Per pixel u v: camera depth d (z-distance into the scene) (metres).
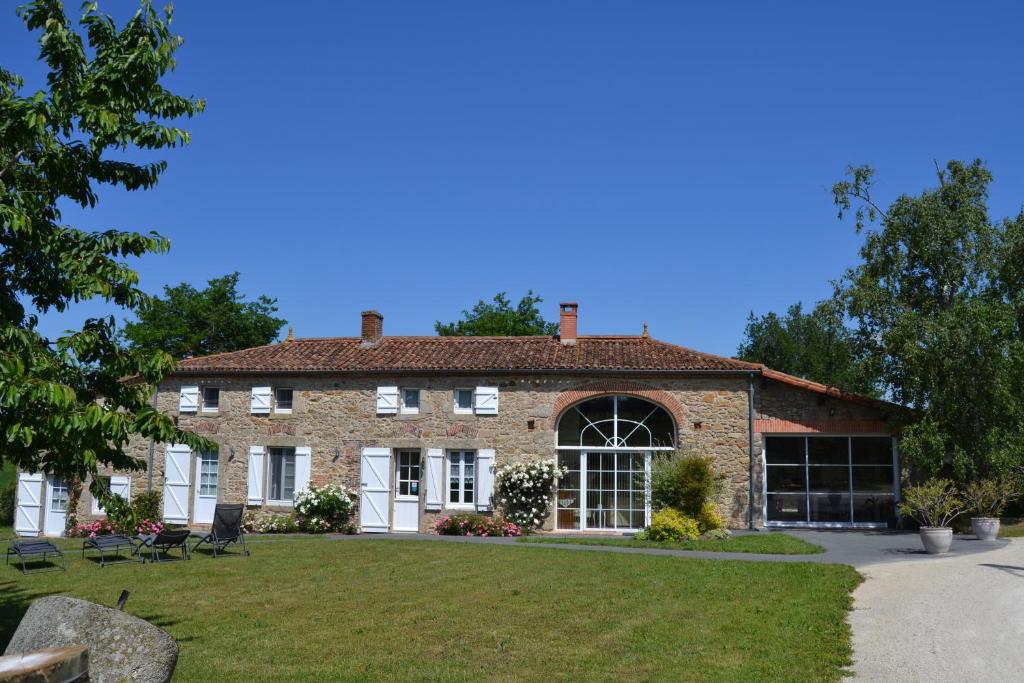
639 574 12.37
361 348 22.62
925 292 20.80
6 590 11.74
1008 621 8.73
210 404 21.83
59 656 3.72
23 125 6.32
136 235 6.84
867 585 11.32
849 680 6.91
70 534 21.23
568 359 20.69
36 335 6.22
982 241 19.77
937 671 7.06
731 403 19.83
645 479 19.41
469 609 9.94
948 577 11.57
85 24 6.93
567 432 20.31
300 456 20.92
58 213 7.05
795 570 12.56
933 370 18.50
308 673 7.23
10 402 5.37
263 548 16.30
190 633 8.80
